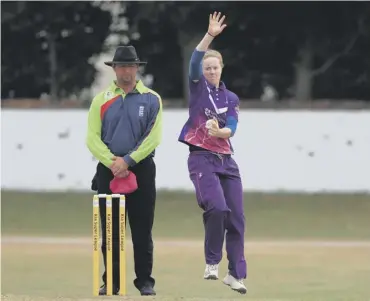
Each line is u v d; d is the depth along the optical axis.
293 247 57.59
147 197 30.45
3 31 105.00
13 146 79.50
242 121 77.94
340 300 32.38
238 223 28.34
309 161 77.88
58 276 45.88
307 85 103.06
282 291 41.47
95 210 27.61
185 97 102.06
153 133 29.91
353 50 103.62
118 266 29.92
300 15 98.88
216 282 44.19
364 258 53.22
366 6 98.06
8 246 57.44
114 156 29.55
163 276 46.12
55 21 104.69
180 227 65.56
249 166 78.06
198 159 27.84
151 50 106.56
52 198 76.88
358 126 77.56
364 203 74.81
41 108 79.69
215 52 28.12
